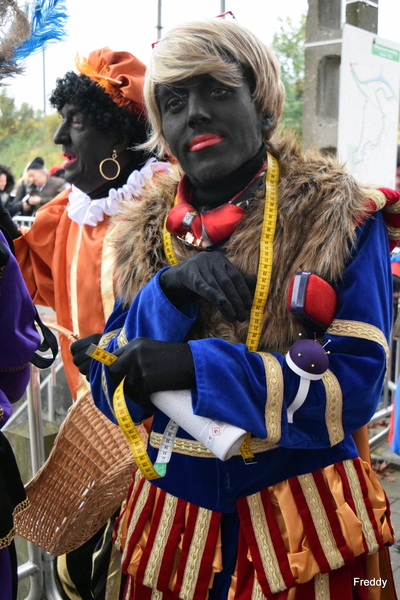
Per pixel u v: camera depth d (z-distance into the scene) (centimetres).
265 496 113
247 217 113
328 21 344
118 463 158
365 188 117
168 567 118
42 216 217
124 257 130
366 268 109
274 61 114
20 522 167
